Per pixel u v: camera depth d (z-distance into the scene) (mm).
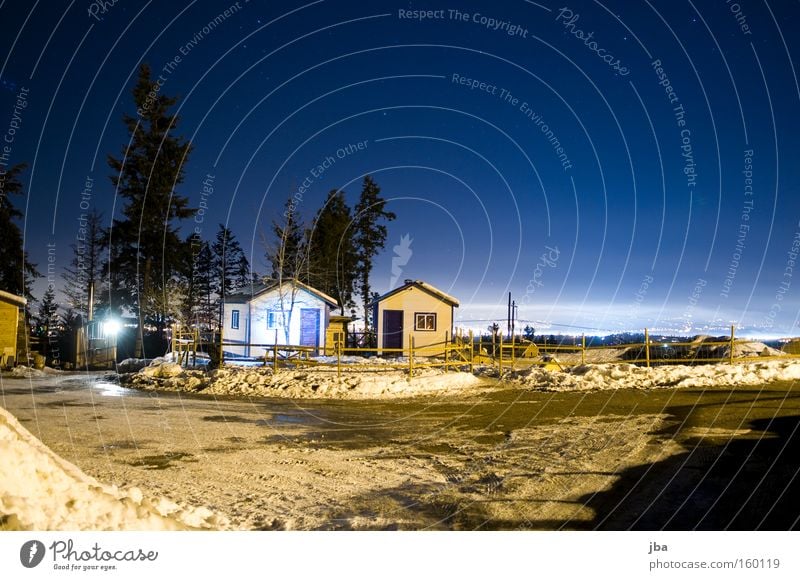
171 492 8734
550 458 10734
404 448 12141
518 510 7945
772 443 11016
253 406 18234
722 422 13203
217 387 21938
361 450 11992
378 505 8273
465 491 8922
